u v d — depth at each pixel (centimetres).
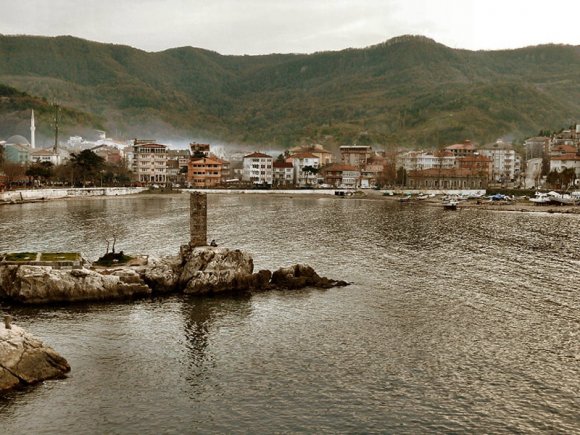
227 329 5922
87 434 3912
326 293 7306
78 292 6819
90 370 4866
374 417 4141
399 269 8706
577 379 4703
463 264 9094
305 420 4106
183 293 7250
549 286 7644
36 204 19250
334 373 4834
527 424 4041
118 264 7688
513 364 4997
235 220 15238
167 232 12406
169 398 4403
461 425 4031
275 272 7800
